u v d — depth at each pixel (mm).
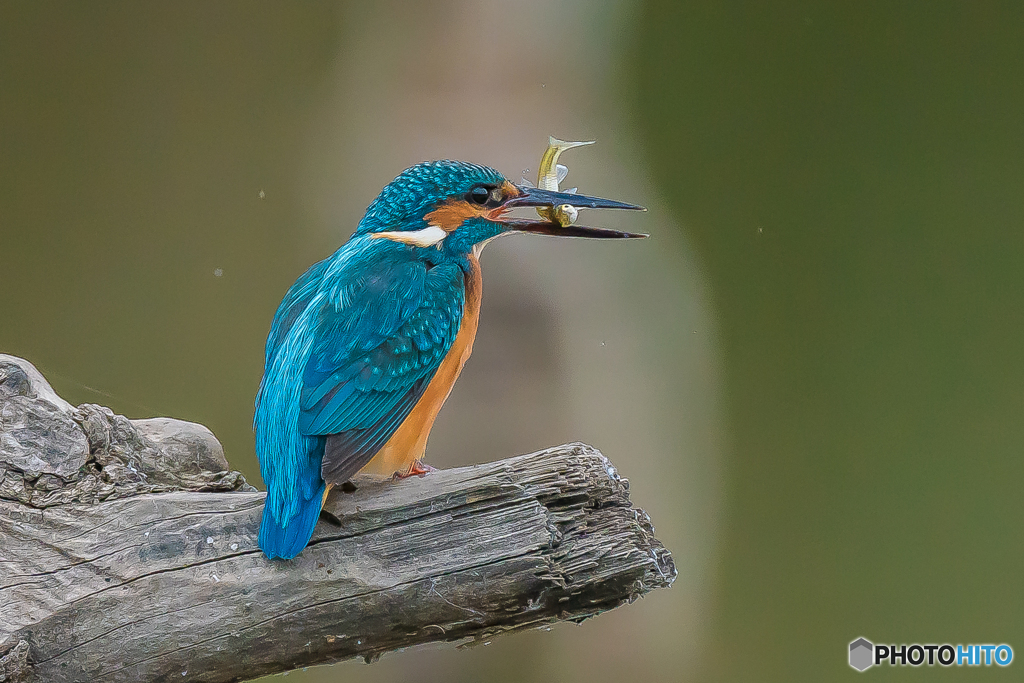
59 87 12648
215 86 12648
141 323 12469
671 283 11023
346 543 5000
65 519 5074
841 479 12508
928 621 11570
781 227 13055
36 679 4832
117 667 4793
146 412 12219
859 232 13188
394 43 10375
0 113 12648
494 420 9453
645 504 9969
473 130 10367
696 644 10688
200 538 4984
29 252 12586
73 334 12367
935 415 12789
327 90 11875
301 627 4871
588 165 10656
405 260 6262
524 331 9500
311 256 11906
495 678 9172
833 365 12961
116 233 12562
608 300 9891
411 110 10375
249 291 12508
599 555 5039
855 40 13258
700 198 13039
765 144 13000
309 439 5277
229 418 12172
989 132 13398
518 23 10242
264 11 12648
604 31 10609
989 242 13289
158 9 12617
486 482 5156
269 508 5020
